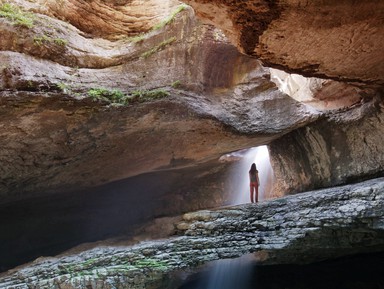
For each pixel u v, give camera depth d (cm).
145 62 884
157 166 1049
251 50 631
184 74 900
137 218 1249
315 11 525
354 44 616
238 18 554
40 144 796
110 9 961
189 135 949
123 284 770
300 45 615
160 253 846
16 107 705
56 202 1072
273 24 555
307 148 1062
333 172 1009
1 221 1041
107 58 864
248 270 1066
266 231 877
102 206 1188
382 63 705
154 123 877
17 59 721
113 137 866
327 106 1223
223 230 896
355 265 1095
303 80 1262
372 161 933
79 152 862
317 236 827
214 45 923
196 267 842
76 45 838
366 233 804
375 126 920
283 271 1127
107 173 995
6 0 794
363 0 502
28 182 895
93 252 869
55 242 1149
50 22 816
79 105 767
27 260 1085
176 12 906
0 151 773
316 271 1124
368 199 780
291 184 1150
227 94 971
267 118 996
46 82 736
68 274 771
